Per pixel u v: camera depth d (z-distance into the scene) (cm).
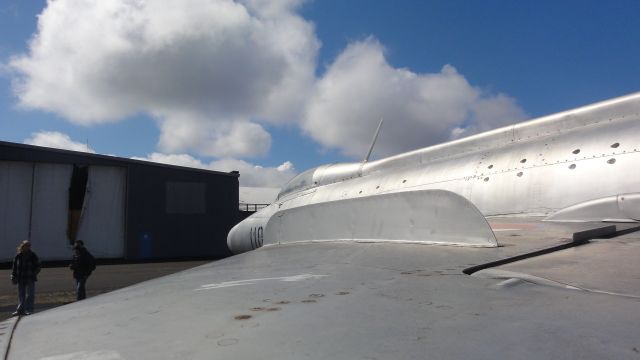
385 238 712
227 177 3516
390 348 200
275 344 214
